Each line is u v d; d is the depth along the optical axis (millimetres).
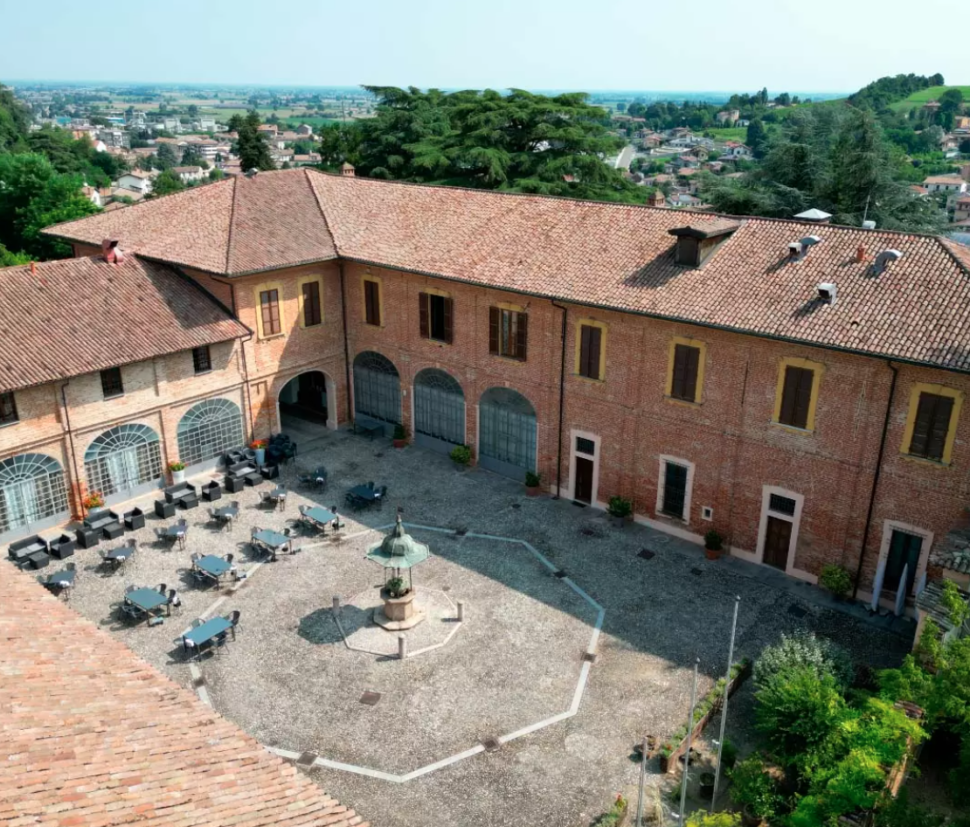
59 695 14672
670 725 22766
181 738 14289
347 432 42469
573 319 32500
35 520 31906
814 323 26484
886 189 52500
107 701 14977
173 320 35062
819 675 22438
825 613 27547
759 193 54750
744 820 19625
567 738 22359
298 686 24312
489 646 26062
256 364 38188
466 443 38500
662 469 31938
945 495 25328
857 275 27703
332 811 13156
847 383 26359
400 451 40281
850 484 27203
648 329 30500
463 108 61062
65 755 12688
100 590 28859
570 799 20469
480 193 39219
